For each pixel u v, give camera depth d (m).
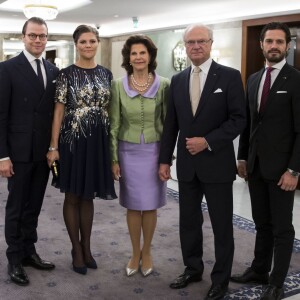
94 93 3.01
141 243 3.84
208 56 2.73
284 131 2.73
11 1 8.16
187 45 2.71
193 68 2.78
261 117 2.79
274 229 2.83
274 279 2.83
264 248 3.04
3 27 10.41
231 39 7.67
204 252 3.72
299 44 6.61
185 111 2.78
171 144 3.00
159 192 3.18
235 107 2.67
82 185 3.05
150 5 7.74
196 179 2.88
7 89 2.89
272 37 2.68
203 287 3.07
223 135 2.64
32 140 2.98
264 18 6.95
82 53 3.00
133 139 3.09
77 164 3.03
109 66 11.61
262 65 7.56
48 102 3.02
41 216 4.65
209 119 2.71
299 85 2.67
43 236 4.04
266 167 2.77
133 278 3.21
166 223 4.52
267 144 2.77
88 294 2.96
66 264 3.42
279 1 6.79
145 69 3.04
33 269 3.30
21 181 3.03
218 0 7.12
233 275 3.19
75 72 3.01
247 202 5.54
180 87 2.82
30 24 2.90
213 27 8.05
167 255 3.67
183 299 2.91
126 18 9.68
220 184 2.77
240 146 3.06
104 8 8.24
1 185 5.96
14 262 3.11
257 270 3.11
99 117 3.04
